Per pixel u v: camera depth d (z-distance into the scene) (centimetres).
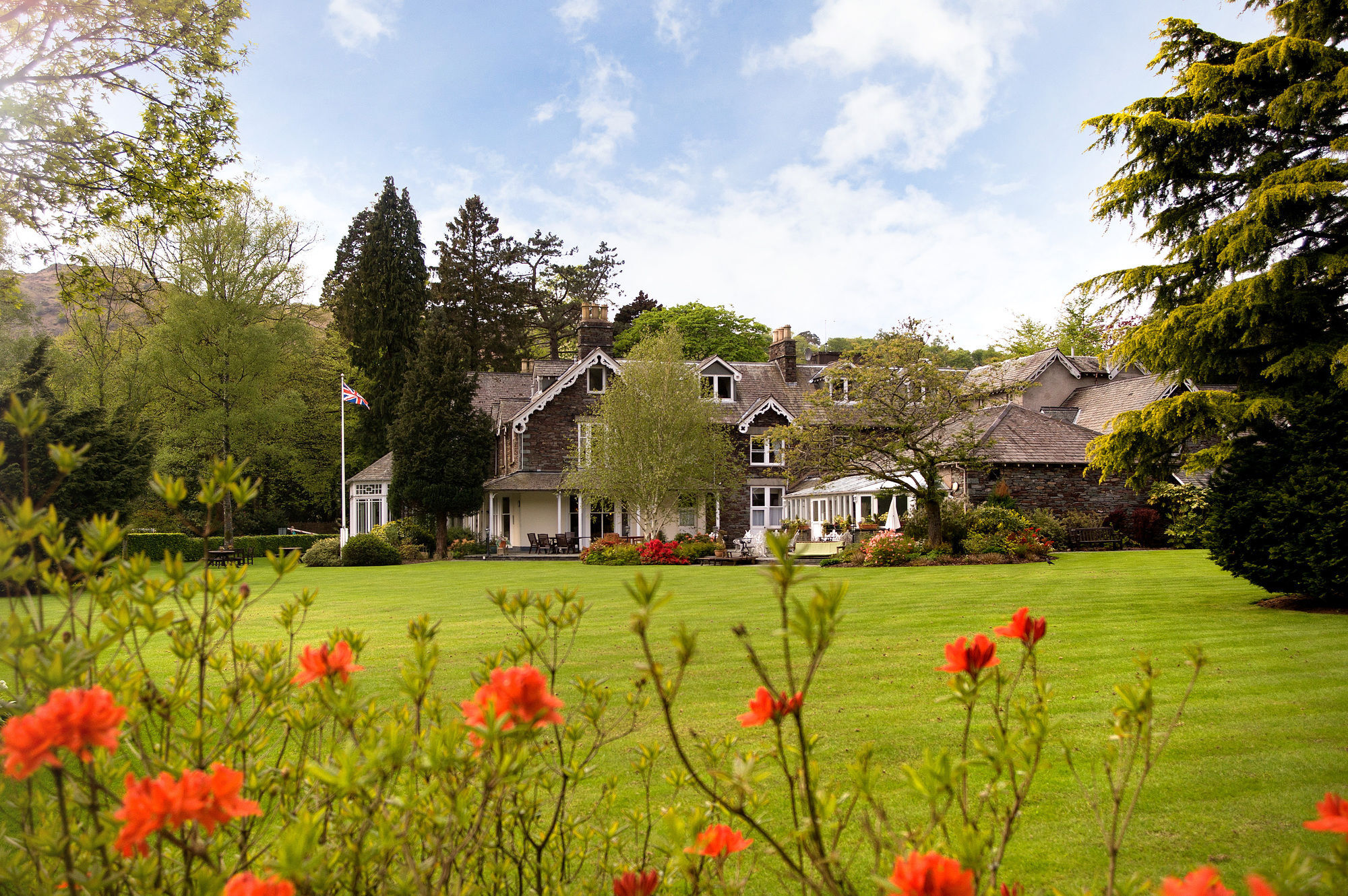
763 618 1124
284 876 126
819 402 2352
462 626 1102
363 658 866
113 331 3547
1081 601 1242
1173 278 1354
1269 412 1166
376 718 216
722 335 5209
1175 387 3008
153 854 163
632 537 3195
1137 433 1302
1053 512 2847
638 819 252
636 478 2841
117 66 1052
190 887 160
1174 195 1387
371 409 4347
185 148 1145
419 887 156
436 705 206
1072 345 5072
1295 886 120
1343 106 1216
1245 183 1305
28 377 2042
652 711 616
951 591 1416
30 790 189
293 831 141
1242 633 927
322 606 1373
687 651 143
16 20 951
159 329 3297
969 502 2770
